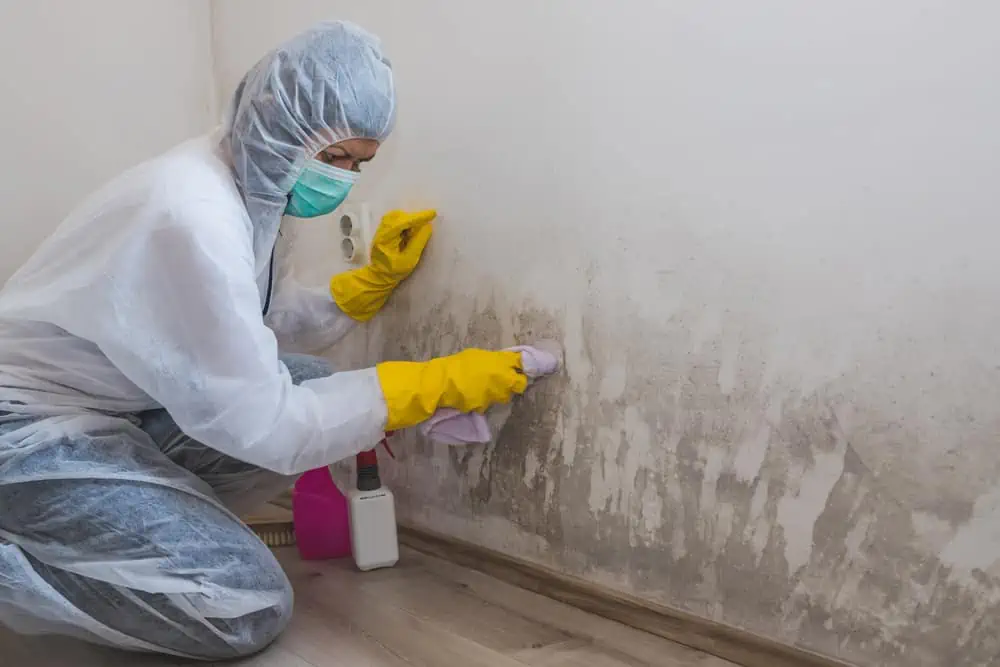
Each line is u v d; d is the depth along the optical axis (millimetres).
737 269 1019
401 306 1493
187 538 1117
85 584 1097
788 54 939
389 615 1261
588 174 1163
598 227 1162
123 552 1093
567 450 1265
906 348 890
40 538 1101
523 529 1364
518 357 1217
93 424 1138
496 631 1193
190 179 1080
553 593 1309
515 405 1337
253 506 1471
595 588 1250
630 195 1117
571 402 1245
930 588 906
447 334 1418
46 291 1093
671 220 1075
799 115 939
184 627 1116
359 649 1151
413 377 1181
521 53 1219
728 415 1054
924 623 915
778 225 974
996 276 821
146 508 1107
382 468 1617
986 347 835
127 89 1788
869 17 874
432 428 1264
